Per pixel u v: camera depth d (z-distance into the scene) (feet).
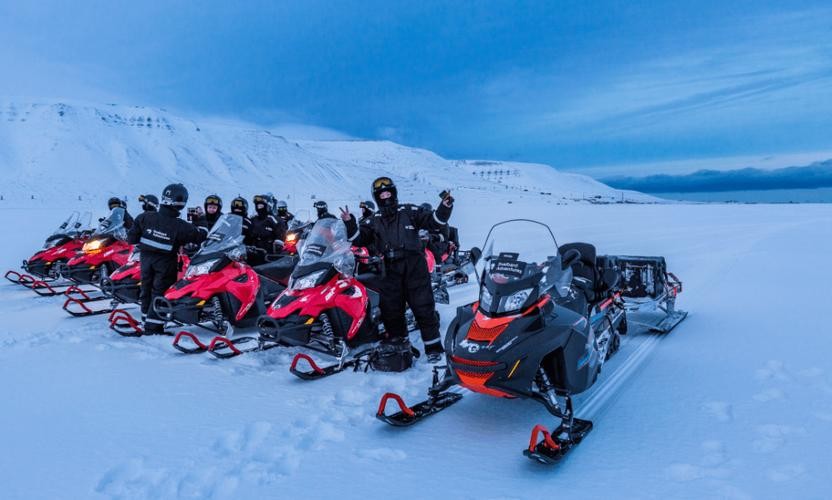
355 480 10.33
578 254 14.79
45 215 149.38
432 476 10.44
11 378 16.24
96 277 30.71
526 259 12.97
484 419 13.26
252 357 18.54
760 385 14.67
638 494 9.56
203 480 10.32
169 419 13.19
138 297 25.79
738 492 9.44
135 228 22.38
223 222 21.49
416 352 18.40
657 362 17.08
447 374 13.24
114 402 14.30
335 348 17.19
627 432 12.18
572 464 10.79
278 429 12.59
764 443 11.30
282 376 16.57
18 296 30.99
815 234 64.95
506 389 11.56
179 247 22.93
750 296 26.84
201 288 20.27
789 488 9.55
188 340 20.85
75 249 35.04
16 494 9.83
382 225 17.89
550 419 13.20
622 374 16.12
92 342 20.43
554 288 14.10
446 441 12.05
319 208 32.35
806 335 19.26
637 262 22.00
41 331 22.25
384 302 17.92
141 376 16.47
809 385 14.52
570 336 12.53
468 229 90.58
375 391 15.20
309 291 17.06
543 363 12.56
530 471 10.57
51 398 14.58
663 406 13.57
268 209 31.01
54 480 10.33
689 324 21.83
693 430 12.12
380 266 17.70
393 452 11.44
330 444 11.93
